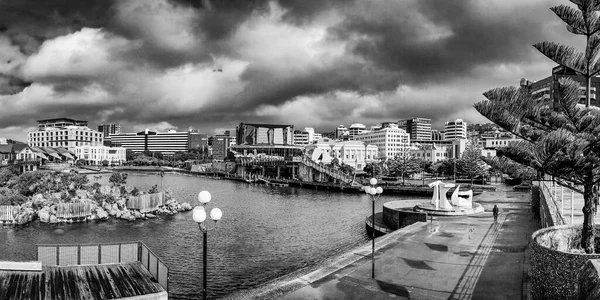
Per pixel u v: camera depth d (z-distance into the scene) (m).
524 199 66.50
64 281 22.11
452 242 30.94
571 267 12.51
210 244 46.78
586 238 14.97
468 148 135.75
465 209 48.12
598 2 13.69
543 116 14.63
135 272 23.80
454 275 22.30
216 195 108.94
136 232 53.66
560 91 13.72
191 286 32.41
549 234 15.28
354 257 26.33
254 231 54.91
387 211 50.16
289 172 171.50
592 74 14.95
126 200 67.06
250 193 115.38
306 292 19.64
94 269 24.05
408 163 139.12
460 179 126.75
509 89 14.92
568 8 14.62
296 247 45.50
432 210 48.53
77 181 88.81
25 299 19.67
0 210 58.44
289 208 80.38
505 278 21.61
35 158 199.62
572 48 14.87
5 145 199.12
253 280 33.97
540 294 13.42
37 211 62.06
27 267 23.17
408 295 19.16
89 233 52.94
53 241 48.28
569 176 14.75
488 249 28.53
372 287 20.31
